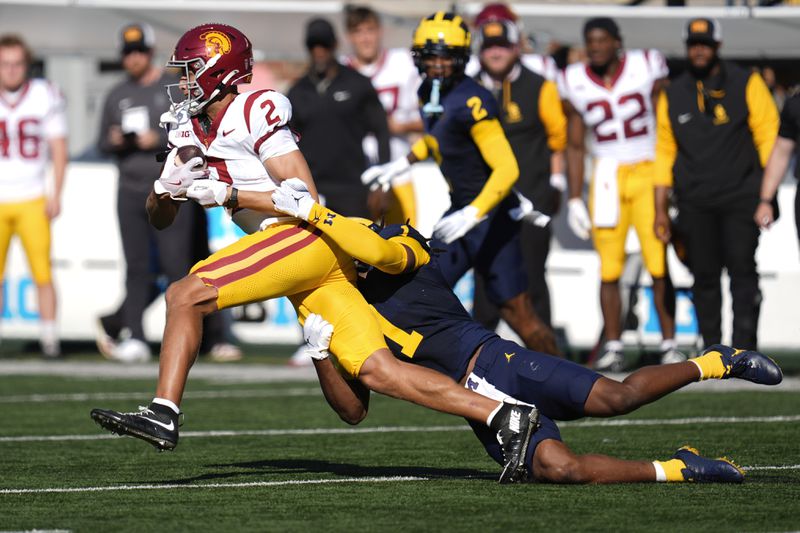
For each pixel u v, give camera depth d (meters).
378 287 18.38
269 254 17.56
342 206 37.34
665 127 33.28
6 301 45.34
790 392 31.11
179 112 18.12
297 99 37.19
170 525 15.25
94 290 45.16
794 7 45.38
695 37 32.19
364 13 39.12
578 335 42.34
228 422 26.78
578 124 35.97
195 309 17.39
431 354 18.20
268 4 47.84
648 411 27.47
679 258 35.09
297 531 14.81
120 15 48.31
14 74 40.50
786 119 29.30
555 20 46.78
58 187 41.28
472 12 45.91
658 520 15.23
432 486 18.00
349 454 21.95
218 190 17.86
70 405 29.95
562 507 16.06
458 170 26.38
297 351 41.72
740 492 17.08
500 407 17.27
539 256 34.84
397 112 39.38
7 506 16.80
